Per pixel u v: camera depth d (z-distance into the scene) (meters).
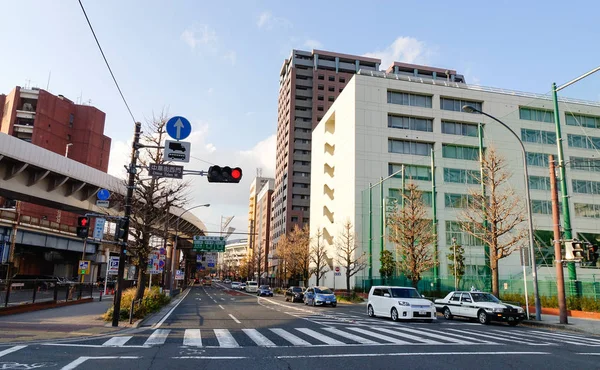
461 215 32.12
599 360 9.32
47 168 30.28
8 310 17.78
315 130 71.81
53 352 9.46
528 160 32.03
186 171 14.95
